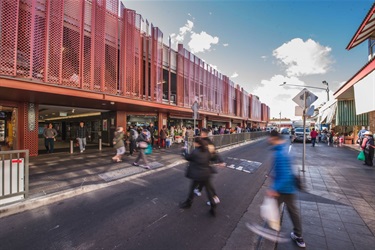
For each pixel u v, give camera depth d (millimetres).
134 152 11453
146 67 11758
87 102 10219
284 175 2975
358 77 11258
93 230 3260
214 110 21766
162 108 13648
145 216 3762
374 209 4043
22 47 6488
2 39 5973
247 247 2824
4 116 11328
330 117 21000
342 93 15430
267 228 3346
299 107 7285
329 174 6863
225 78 25094
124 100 10047
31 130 9812
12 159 4211
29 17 6613
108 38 9344
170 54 14523
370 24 10055
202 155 3936
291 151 13672
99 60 8844
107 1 9352
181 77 15984
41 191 4863
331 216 3736
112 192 5082
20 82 6355
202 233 3191
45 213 3875
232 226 3420
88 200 4551
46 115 20500
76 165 7910
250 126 42375
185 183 5875
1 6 5957
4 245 2826
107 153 11016
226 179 6387
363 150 8523
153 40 12320
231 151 12828
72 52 7859
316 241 2947
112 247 2809
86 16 8445
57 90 7348
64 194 4746
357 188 5359
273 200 3053
